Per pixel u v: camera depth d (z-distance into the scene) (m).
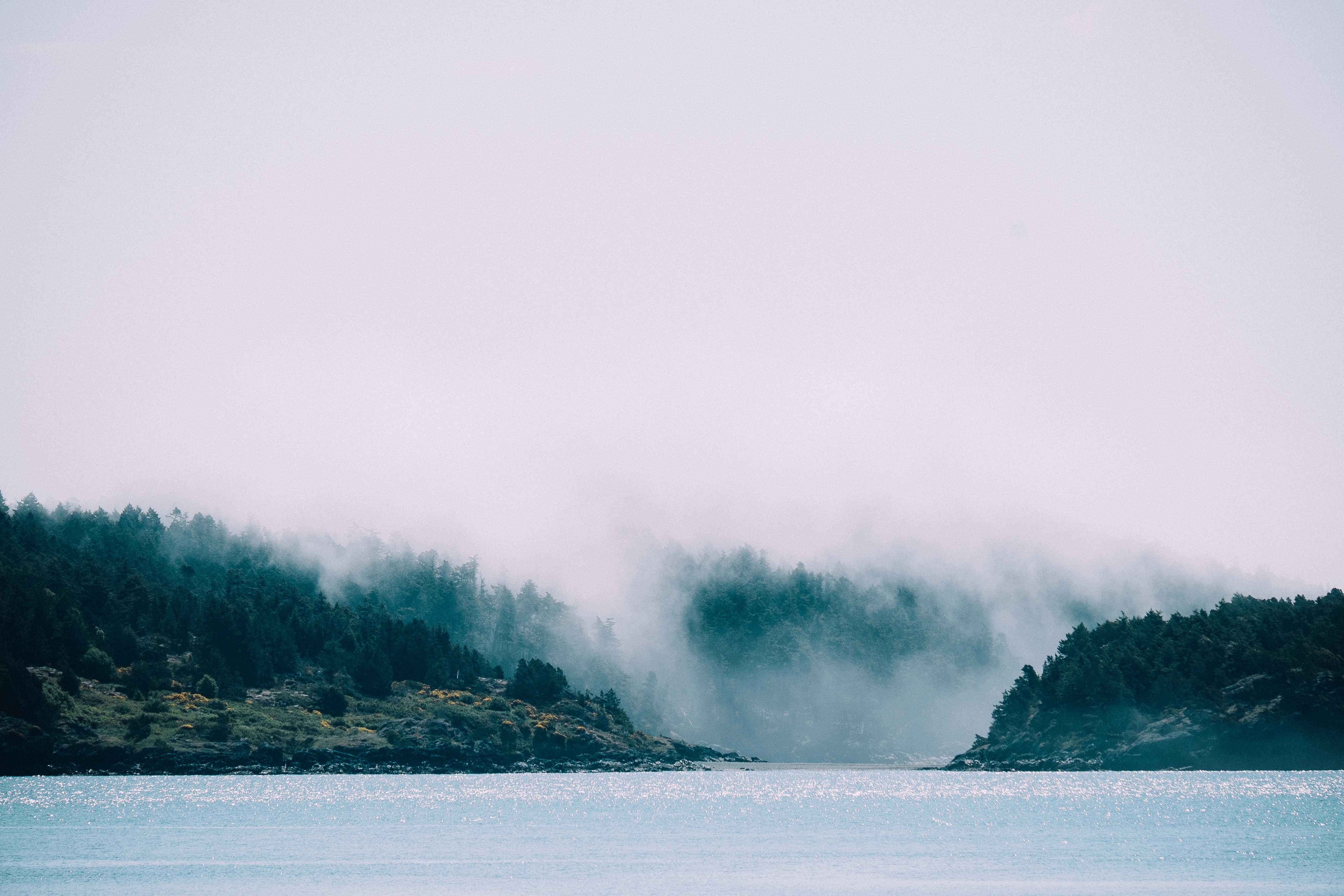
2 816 123.81
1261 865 83.62
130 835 106.94
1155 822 116.44
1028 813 130.00
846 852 94.56
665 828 116.50
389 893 74.31
